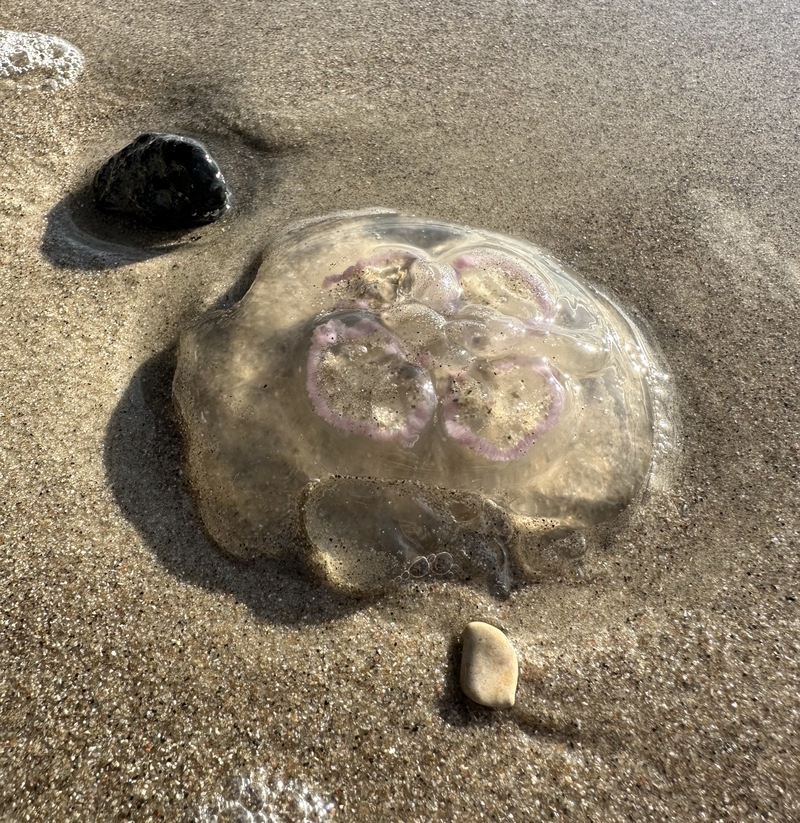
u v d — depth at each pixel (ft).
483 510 0.87
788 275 1.14
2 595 0.79
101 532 0.85
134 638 0.78
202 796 0.71
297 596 0.83
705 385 1.03
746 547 0.90
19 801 0.70
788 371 1.04
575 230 1.18
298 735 0.75
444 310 0.91
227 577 0.84
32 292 1.03
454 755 0.75
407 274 0.94
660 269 1.14
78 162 1.21
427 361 0.86
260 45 1.39
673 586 0.88
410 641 0.82
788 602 0.86
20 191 1.15
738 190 1.24
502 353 0.88
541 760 0.76
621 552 0.89
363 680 0.79
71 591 0.80
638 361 1.03
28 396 0.93
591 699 0.80
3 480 0.87
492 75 1.39
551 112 1.34
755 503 0.93
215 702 0.76
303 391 0.85
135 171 1.10
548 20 1.53
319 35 1.42
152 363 0.98
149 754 0.73
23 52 1.33
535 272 1.01
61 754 0.72
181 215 1.11
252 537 0.85
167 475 0.89
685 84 1.42
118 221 1.13
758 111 1.38
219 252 1.10
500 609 0.85
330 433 0.84
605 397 0.93
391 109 1.31
